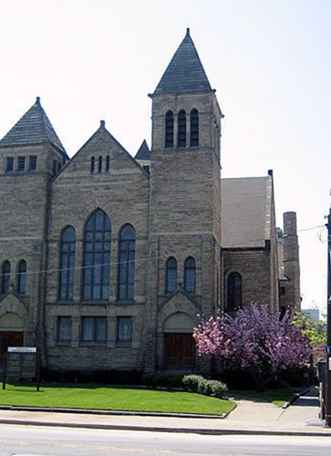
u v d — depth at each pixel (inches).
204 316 1855.3
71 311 1980.8
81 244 2011.6
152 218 1946.4
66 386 1715.1
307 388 2230.6
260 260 2146.9
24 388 1611.7
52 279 2017.7
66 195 2055.9
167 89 2012.8
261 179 2458.2
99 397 1419.8
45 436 858.8
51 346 1980.8
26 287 2017.7
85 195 2038.6
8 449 722.2
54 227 2047.2
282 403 1505.9
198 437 929.5
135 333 1914.4
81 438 848.9
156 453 712.4
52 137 2156.7
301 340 1822.1
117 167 2026.3
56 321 1994.3
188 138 1967.3
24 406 1247.5
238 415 1252.5
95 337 1961.1
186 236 1914.4
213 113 2006.6
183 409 1245.1
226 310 2128.4
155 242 1930.4
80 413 1206.3
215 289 1927.9
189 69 2032.5
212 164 1945.1
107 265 1989.4
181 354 1863.9
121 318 1951.3
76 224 2030.0
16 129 2139.5
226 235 2214.6
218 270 2023.9
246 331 1748.3
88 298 1987.0
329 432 1026.1
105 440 832.9
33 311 1985.7
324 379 1199.6
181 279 1892.2
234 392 1764.3
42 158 2084.2
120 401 1344.7
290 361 1763.0
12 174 2095.2
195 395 1529.3
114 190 2015.3
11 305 2007.9
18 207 2071.9
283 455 722.2
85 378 1889.8
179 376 1755.7
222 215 2316.7
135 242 1971.0
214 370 1849.2
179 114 1993.1
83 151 2068.2
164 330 1882.4
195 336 1774.1
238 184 2459.4
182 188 1943.9
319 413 1298.0
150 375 1817.2
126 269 1974.7
